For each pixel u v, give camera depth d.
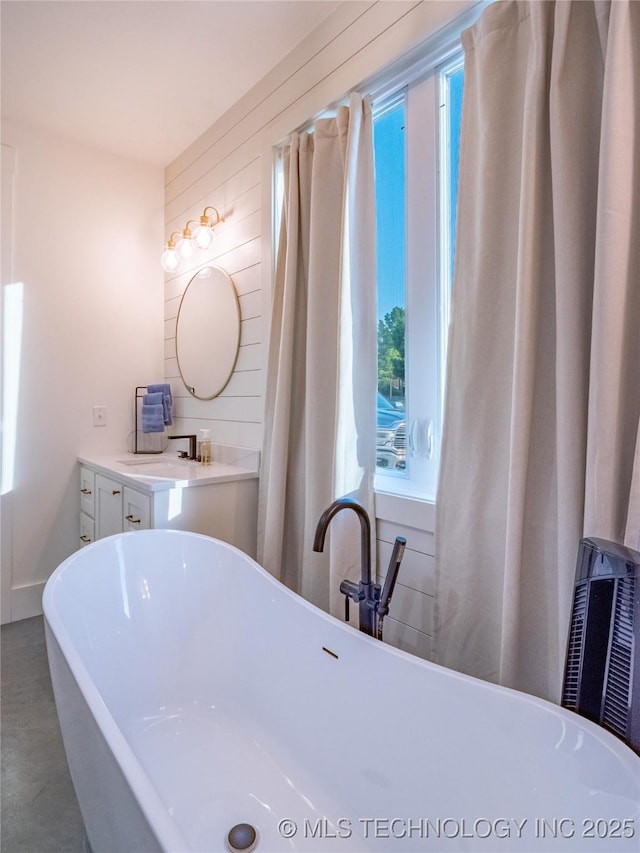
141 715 1.60
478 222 1.26
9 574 2.56
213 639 1.75
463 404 1.30
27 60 2.06
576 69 1.07
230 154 2.43
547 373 1.14
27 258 2.60
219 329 2.54
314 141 1.82
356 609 1.65
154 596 1.78
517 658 1.15
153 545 1.84
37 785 1.45
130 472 2.21
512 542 1.14
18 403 2.59
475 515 1.28
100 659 1.55
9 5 1.76
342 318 1.68
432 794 1.06
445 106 1.52
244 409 2.38
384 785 1.16
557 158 1.07
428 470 1.56
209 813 1.23
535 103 1.11
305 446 1.90
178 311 2.93
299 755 1.38
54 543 2.71
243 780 1.35
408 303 1.61
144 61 2.08
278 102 2.08
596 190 1.07
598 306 0.98
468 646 1.30
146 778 0.77
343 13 1.75
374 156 1.72
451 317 1.34
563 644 1.06
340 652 1.32
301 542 1.96
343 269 1.67
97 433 2.86
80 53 2.02
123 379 2.95
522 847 0.90
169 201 3.03
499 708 0.98
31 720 1.75
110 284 2.89
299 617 1.47
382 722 1.18
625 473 0.99
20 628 2.48
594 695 0.89
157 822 0.68
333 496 1.69
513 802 0.93
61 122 2.56
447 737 1.06
